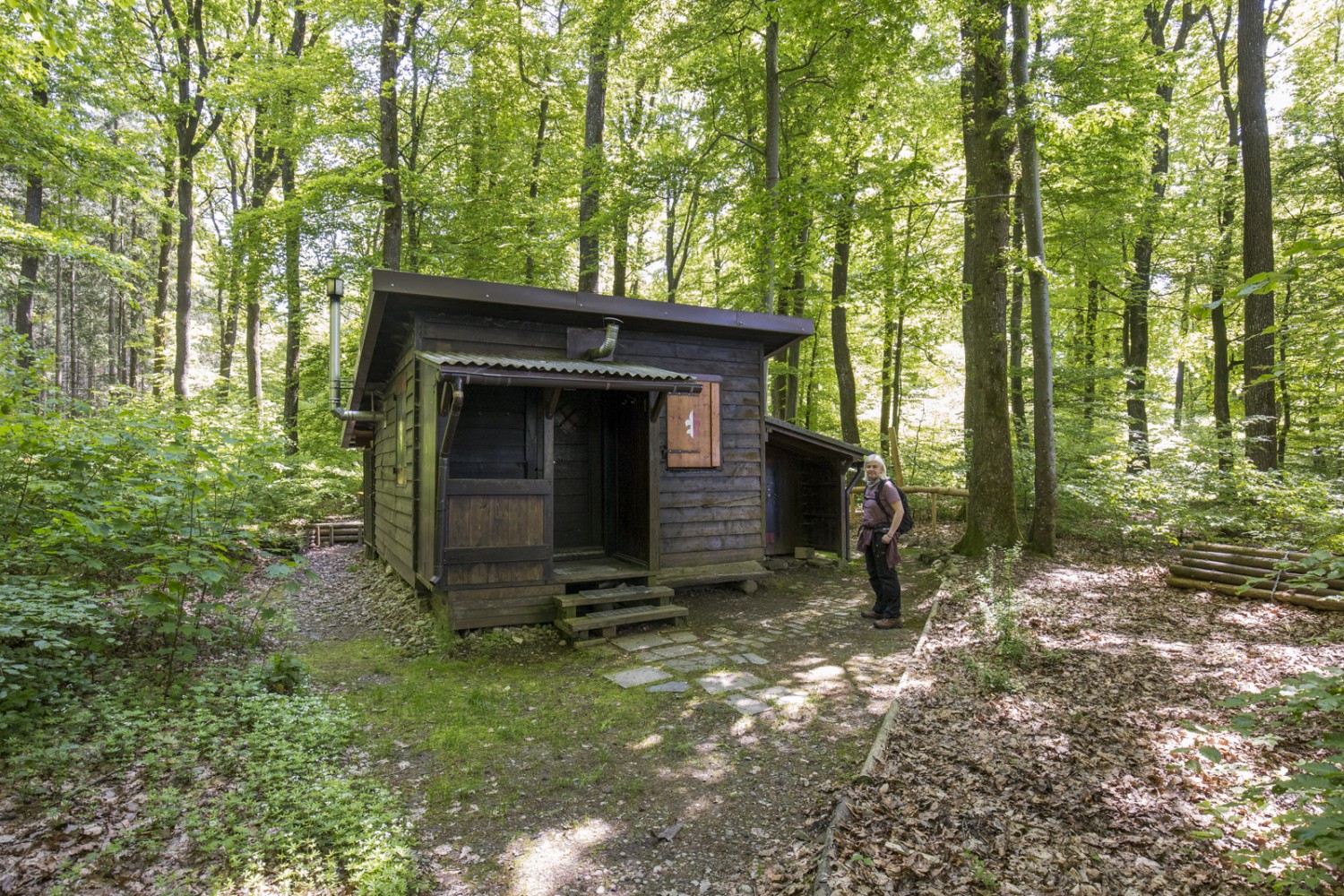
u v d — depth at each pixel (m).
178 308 15.72
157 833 2.97
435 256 15.52
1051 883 2.71
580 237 15.12
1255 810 3.18
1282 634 5.93
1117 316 18.11
